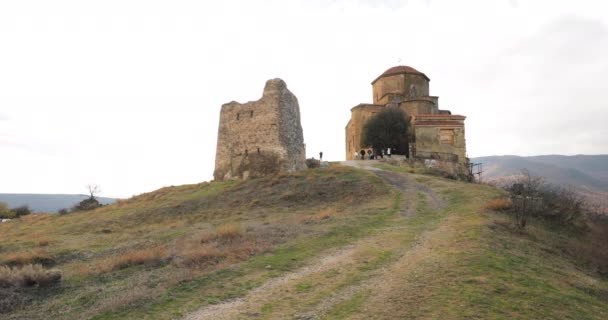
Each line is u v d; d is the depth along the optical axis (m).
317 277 13.03
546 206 23.41
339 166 42.03
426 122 54.97
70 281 14.47
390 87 65.75
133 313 10.44
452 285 11.75
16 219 45.38
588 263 17.20
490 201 25.33
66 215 41.31
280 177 37.88
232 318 9.91
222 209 31.31
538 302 10.77
